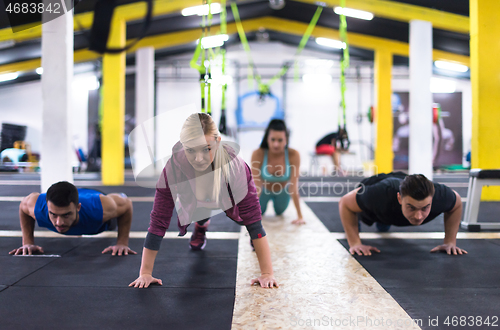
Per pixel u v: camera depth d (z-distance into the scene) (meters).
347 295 1.40
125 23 7.13
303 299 1.36
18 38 4.68
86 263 1.82
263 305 1.30
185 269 1.74
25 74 11.25
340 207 2.14
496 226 2.70
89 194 1.93
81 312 1.23
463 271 1.69
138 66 8.64
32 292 1.41
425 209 1.67
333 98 11.95
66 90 3.66
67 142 3.68
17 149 11.09
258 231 1.51
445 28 6.28
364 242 2.31
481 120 4.38
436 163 12.23
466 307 1.28
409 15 6.07
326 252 2.07
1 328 1.11
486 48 4.39
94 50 4.46
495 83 4.38
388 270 1.72
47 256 1.95
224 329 1.12
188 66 12.10
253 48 11.87
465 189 5.79
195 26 8.05
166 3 6.29
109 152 6.65
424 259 1.90
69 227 1.75
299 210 3.02
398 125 12.09
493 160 4.36
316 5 7.32
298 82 11.99
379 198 1.90
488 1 4.39
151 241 1.48
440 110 12.21
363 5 6.06
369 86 11.91
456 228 2.03
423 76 6.05
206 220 2.02
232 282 1.56
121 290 1.44
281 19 8.41
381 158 8.12
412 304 1.31
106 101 6.63
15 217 3.16
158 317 1.20
